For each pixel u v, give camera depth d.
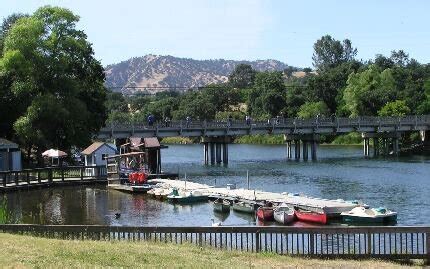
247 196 51.88
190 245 27.67
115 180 65.75
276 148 137.88
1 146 68.19
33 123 72.25
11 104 76.81
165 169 87.00
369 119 109.50
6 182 63.00
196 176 77.06
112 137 89.75
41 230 29.75
